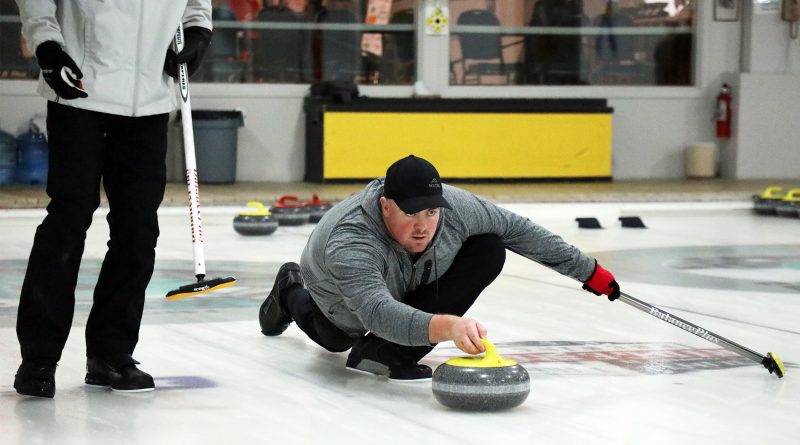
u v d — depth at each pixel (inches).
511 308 470.3
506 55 1246.3
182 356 369.4
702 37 1273.4
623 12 1269.7
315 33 1197.7
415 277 317.1
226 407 298.8
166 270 576.7
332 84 1146.7
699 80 1279.5
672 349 382.3
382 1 1210.6
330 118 1114.1
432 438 266.5
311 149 1155.3
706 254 665.6
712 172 1263.5
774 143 1264.8
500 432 272.1
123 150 310.2
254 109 1171.9
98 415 289.4
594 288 331.6
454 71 1235.9
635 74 1282.0
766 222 873.5
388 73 1223.5
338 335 352.2
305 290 374.3
